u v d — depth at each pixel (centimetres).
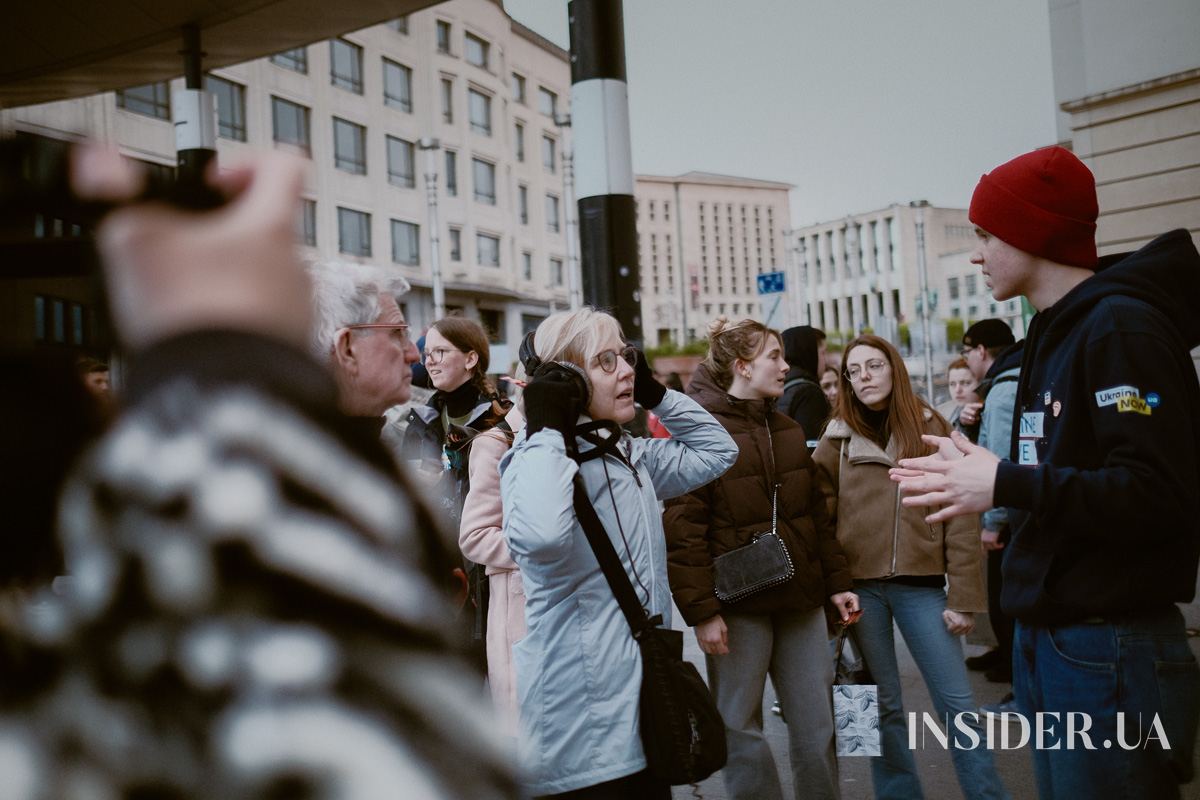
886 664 334
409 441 386
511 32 4597
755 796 306
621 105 533
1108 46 1065
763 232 12169
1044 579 190
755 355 318
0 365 43
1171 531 174
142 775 37
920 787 327
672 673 207
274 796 36
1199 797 282
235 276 47
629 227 536
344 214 3472
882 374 335
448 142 3975
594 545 212
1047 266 205
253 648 38
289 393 45
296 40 1212
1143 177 1052
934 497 183
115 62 1261
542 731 211
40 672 38
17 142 45
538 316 4597
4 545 41
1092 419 182
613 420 239
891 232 9231
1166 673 182
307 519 41
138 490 40
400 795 37
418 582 45
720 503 310
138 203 46
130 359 45
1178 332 186
